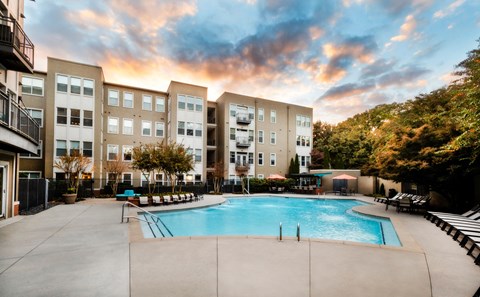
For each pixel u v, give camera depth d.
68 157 18.36
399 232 8.71
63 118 22.98
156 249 6.37
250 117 34.56
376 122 45.09
